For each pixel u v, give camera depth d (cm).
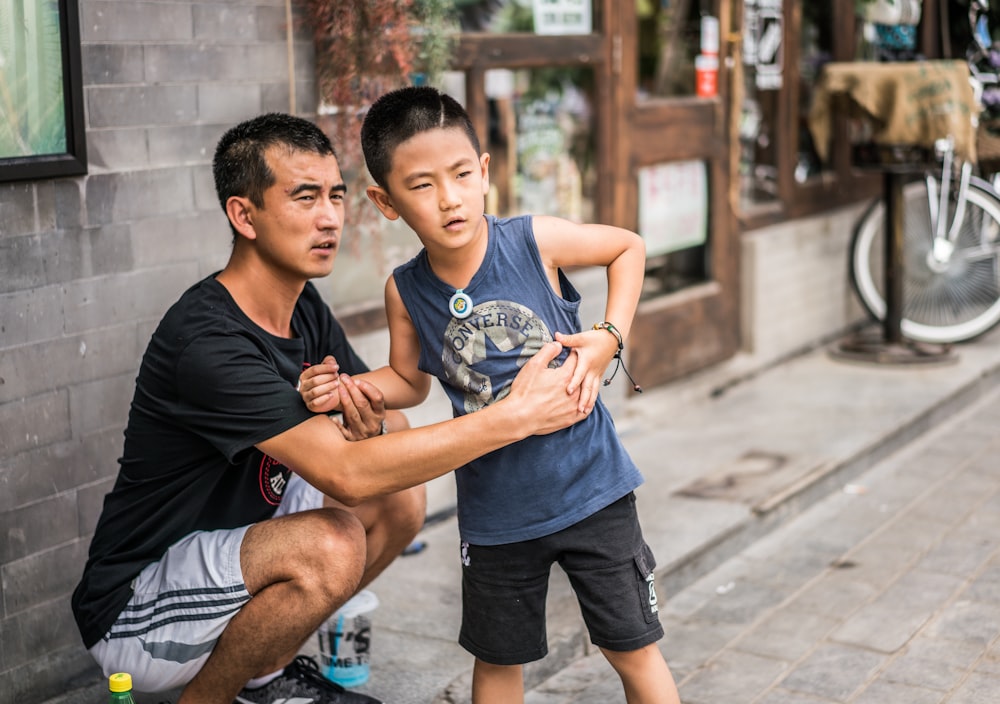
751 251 613
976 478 481
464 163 229
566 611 343
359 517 281
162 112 312
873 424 521
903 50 596
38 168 279
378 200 244
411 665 317
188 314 251
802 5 642
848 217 692
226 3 328
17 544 286
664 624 361
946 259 633
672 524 410
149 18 306
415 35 387
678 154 566
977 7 583
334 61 357
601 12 512
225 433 244
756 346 621
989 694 307
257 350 249
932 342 645
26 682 292
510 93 486
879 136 576
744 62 604
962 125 554
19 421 284
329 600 249
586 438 250
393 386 262
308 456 240
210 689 258
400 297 254
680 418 541
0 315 277
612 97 524
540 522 248
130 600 256
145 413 254
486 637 257
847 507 455
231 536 255
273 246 251
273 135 246
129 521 262
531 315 244
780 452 488
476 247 244
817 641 344
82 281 296
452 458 235
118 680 231
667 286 580
